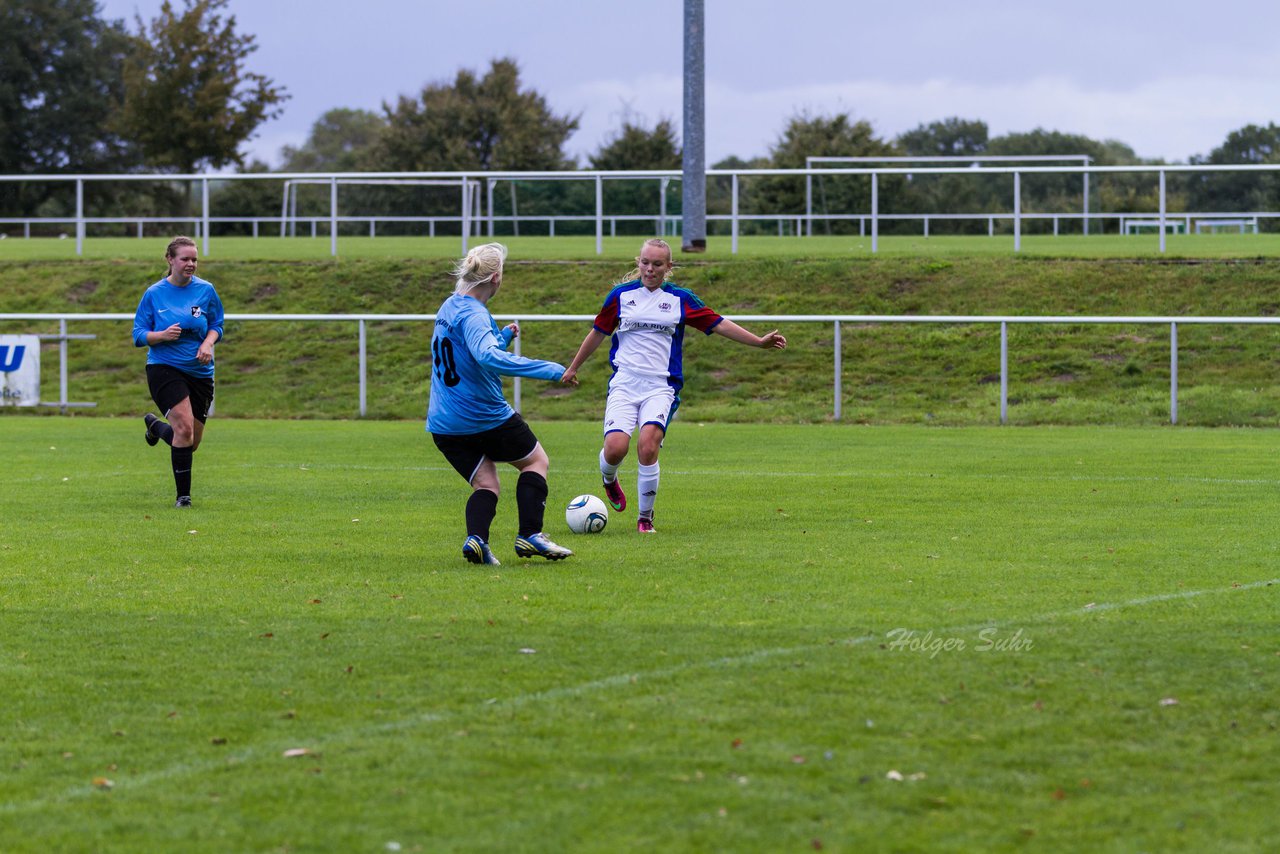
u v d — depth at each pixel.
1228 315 69.00
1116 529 27.27
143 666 16.50
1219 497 32.50
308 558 24.28
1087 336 66.81
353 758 13.02
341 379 68.44
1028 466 40.19
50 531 27.67
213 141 153.62
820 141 177.88
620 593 20.70
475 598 20.42
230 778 12.53
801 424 58.84
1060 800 11.82
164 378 31.52
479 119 192.00
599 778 12.41
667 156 185.62
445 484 36.28
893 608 19.41
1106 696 14.79
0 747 13.47
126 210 179.25
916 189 107.00
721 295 75.50
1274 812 11.52
